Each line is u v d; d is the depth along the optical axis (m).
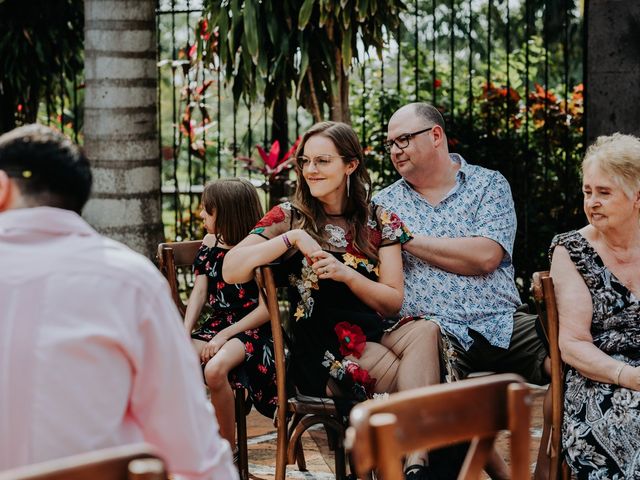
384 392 3.57
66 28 7.77
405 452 1.82
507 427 1.99
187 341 2.08
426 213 4.25
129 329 1.96
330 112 6.03
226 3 5.77
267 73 5.79
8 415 1.89
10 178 2.02
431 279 4.13
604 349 3.34
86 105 5.59
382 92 7.25
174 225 8.24
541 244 7.18
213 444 2.09
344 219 3.78
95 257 1.98
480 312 4.14
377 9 5.82
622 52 6.02
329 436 3.64
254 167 7.19
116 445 1.95
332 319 3.65
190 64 7.34
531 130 7.62
